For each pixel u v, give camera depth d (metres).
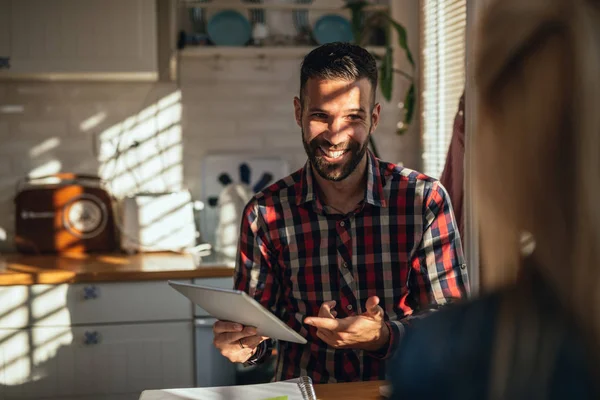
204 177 3.70
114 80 3.60
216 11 3.65
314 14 3.72
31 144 3.63
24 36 3.28
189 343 3.10
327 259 1.84
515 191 0.43
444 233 1.82
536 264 0.43
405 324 1.64
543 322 0.42
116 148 3.66
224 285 3.11
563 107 0.41
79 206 3.56
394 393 0.49
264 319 1.50
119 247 3.64
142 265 3.20
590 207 0.39
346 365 1.79
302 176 1.86
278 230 1.86
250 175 3.72
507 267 0.44
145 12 3.33
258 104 3.73
